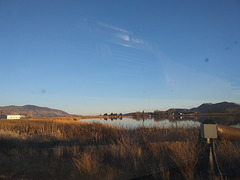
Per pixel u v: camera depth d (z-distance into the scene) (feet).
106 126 61.57
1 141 43.32
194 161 25.94
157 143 33.30
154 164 26.71
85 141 49.24
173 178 22.44
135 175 23.41
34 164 27.81
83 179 22.50
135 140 38.22
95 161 26.78
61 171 25.03
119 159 29.43
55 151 34.63
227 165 25.63
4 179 21.81
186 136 35.04
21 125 87.71
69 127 69.82
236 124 57.72
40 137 50.70
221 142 32.37
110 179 22.25
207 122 26.71
